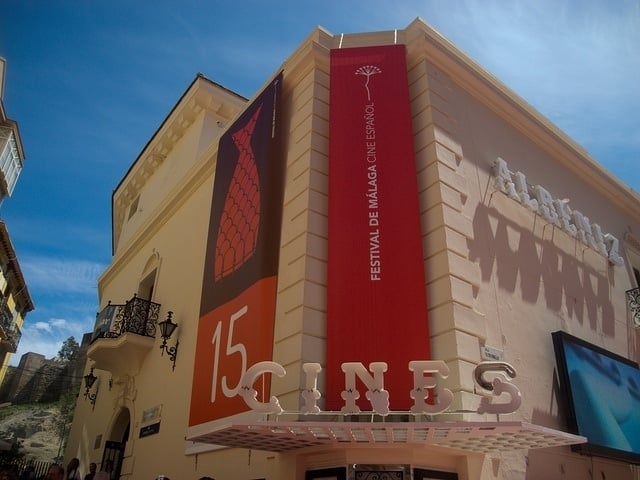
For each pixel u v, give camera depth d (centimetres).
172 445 912
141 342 1156
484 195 833
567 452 735
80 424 1521
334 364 618
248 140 958
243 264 825
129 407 1175
